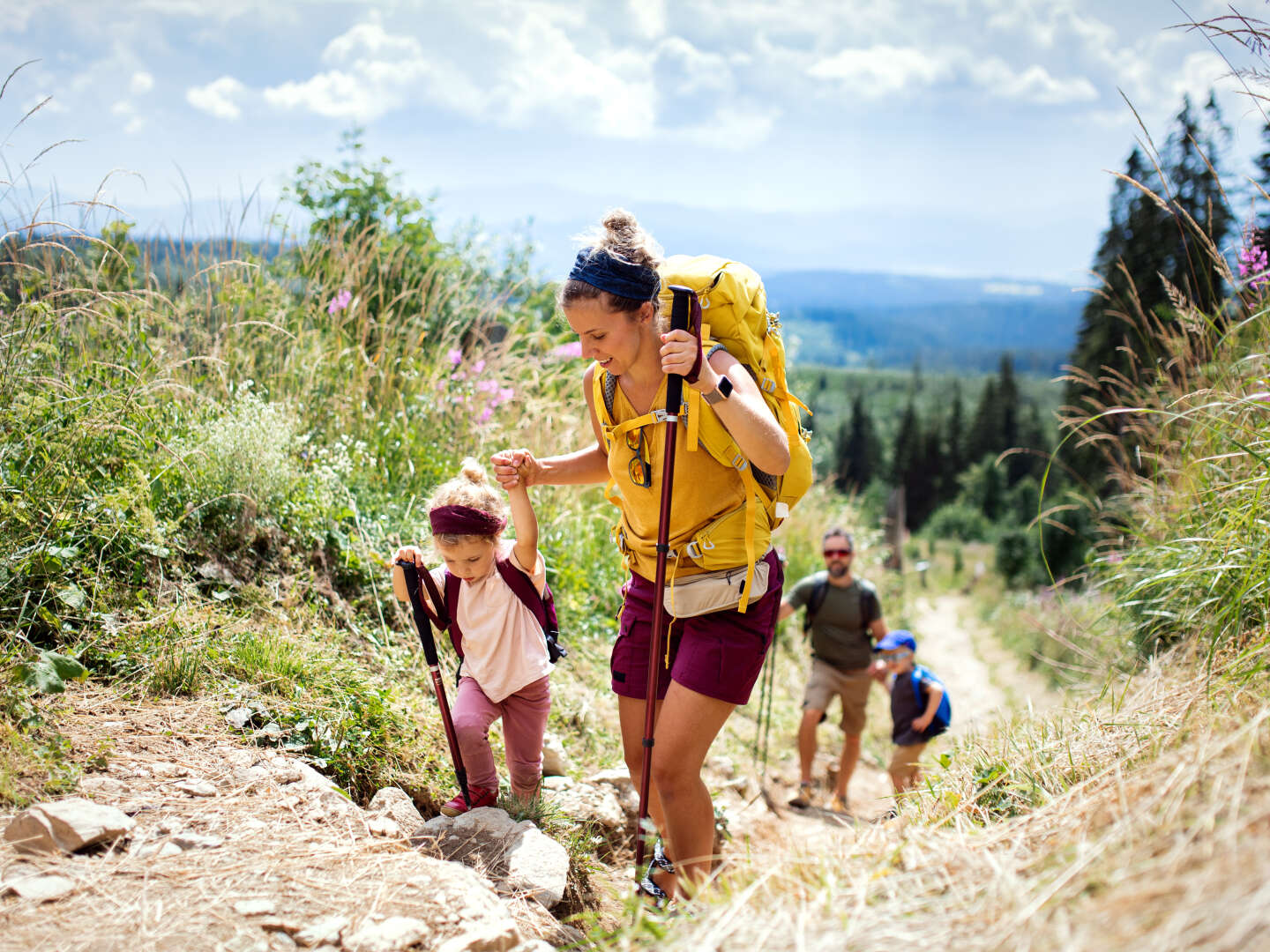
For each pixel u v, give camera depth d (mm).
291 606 3908
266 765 2771
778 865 2008
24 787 2416
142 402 4148
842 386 187375
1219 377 4094
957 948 1515
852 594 6180
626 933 1897
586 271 2455
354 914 2057
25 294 3934
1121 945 1313
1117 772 2123
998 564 27797
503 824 2830
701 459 2562
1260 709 2145
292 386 5254
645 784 2545
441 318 6953
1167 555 3988
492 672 3057
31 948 1827
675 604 2602
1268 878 1284
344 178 7500
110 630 3240
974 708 8891
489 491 3041
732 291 2557
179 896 2059
